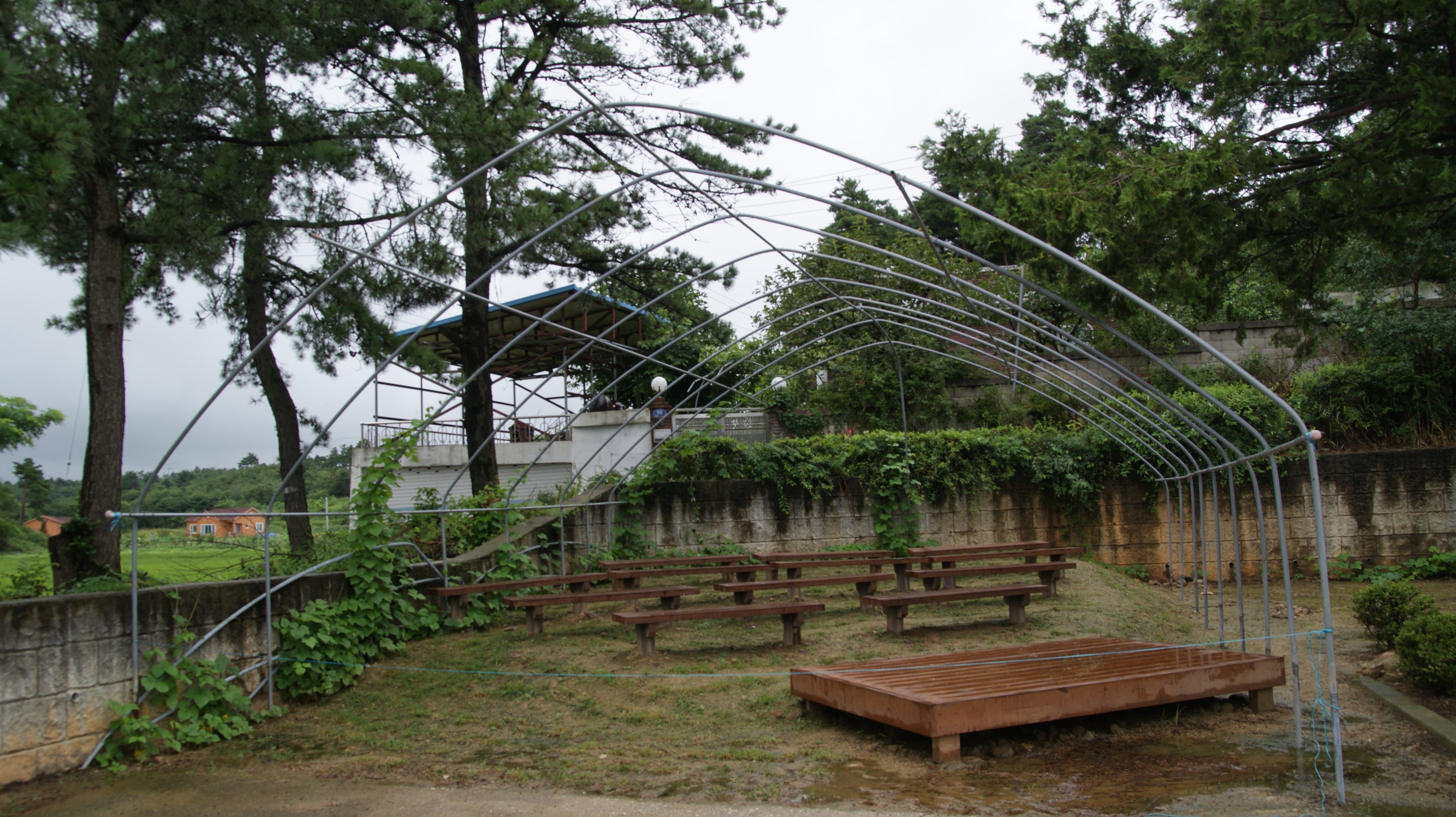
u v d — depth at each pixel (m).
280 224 8.90
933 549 10.91
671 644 7.97
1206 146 7.28
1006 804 4.17
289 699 6.48
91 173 7.23
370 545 7.56
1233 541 12.84
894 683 5.38
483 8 10.77
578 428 19.45
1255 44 7.06
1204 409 12.81
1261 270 9.34
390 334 9.66
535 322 8.11
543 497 11.42
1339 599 10.73
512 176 9.37
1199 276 8.39
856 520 12.93
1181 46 8.62
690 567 9.83
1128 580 11.98
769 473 12.63
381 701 6.51
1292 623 5.24
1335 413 13.45
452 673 7.04
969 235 7.80
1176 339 16.05
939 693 5.01
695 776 4.71
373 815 4.20
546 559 10.56
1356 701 6.11
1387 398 13.46
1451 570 12.08
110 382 7.49
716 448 12.70
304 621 6.68
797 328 10.19
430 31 11.16
